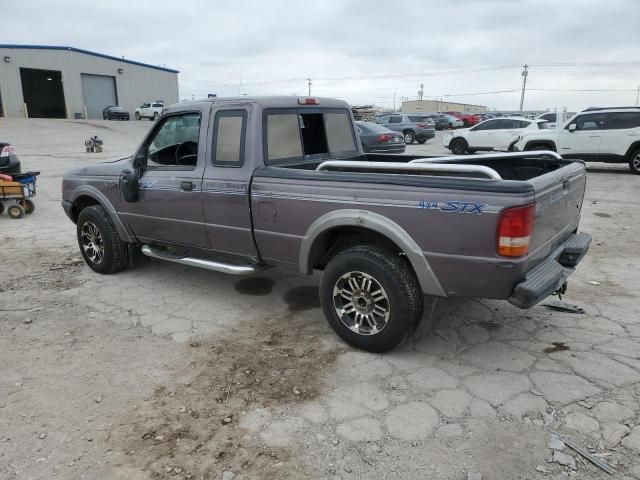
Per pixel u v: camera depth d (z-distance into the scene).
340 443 2.84
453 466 2.65
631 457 2.69
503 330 4.16
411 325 3.57
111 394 3.33
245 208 4.16
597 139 13.93
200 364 3.71
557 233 3.76
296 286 5.29
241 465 2.68
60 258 6.32
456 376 3.49
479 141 19.28
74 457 2.74
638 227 7.66
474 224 3.14
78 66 44.28
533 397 3.23
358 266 3.63
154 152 4.98
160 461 2.71
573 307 4.54
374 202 3.48
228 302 4.88
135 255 5.94
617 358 3.69
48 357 3.82
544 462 2.67
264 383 3.45
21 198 8.77
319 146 4.86
